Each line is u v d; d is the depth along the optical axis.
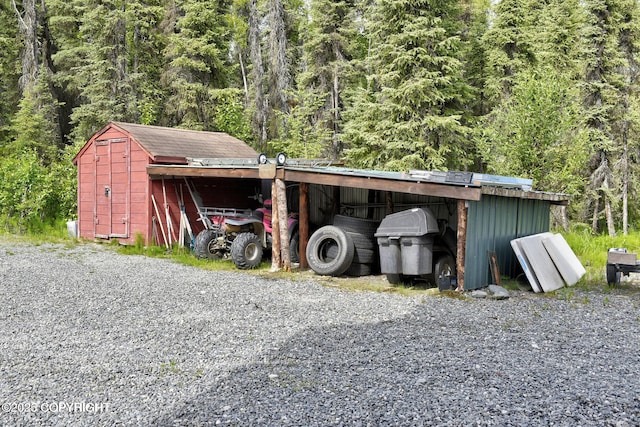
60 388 4.55
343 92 23.25
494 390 4.46
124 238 14.25
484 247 9.38
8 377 4.80
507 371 4.94
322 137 22.89
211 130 24.98
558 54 21.30
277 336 6.11
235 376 4.82
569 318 7.14
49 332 6.26
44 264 11.15
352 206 12.77
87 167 15.28
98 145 14.90
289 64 27.69
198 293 8.51
